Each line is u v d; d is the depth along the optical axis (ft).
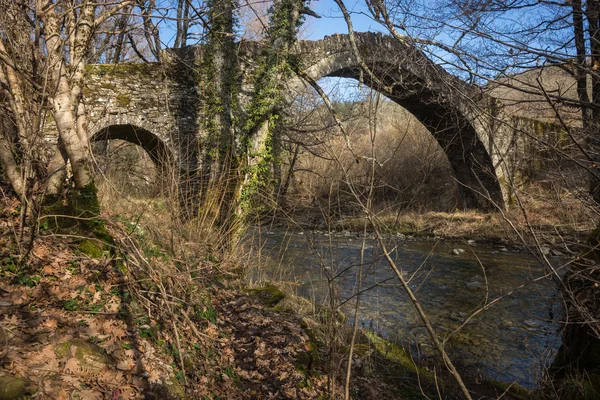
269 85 38.09
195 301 15.12
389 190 61.41
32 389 7.89
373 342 18.71
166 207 18.33
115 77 37.14
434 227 51.13
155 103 38.11
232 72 38.60
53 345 9.44
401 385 15.89
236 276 22.57
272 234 45.50
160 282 12.95
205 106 38.78
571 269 14.65
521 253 41.98
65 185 14.55
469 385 16.25
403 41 17.97
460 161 57.67
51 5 12.69
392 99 48.75
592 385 13.38
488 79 14.38
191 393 10.91
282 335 16.40
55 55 13.17
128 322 11.76
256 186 36.68
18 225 13.29
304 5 39.11
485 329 22.04
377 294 27.27
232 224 26.14
